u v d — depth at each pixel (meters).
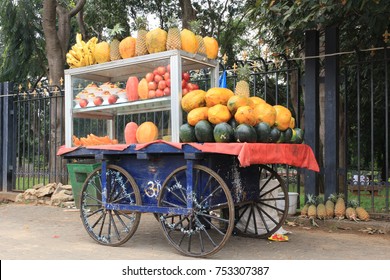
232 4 18.48
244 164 4.32
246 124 4.60
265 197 6.02
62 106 10.59
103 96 5.98
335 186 7.08
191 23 6.01
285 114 5.16
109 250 5.29
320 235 6.26
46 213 8.59
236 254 5.05
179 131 5.07
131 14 19.25
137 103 5.64
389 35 6.75
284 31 7.78
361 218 6.67
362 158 18.81
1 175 11.27
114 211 5.58
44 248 5.41
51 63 13.35
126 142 5.72
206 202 4.87
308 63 7.41
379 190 11.91
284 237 5.85
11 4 17.91
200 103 4.95
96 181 6.80
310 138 7.33
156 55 5.36
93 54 6.02
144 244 5.63
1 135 11.31
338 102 7.18
